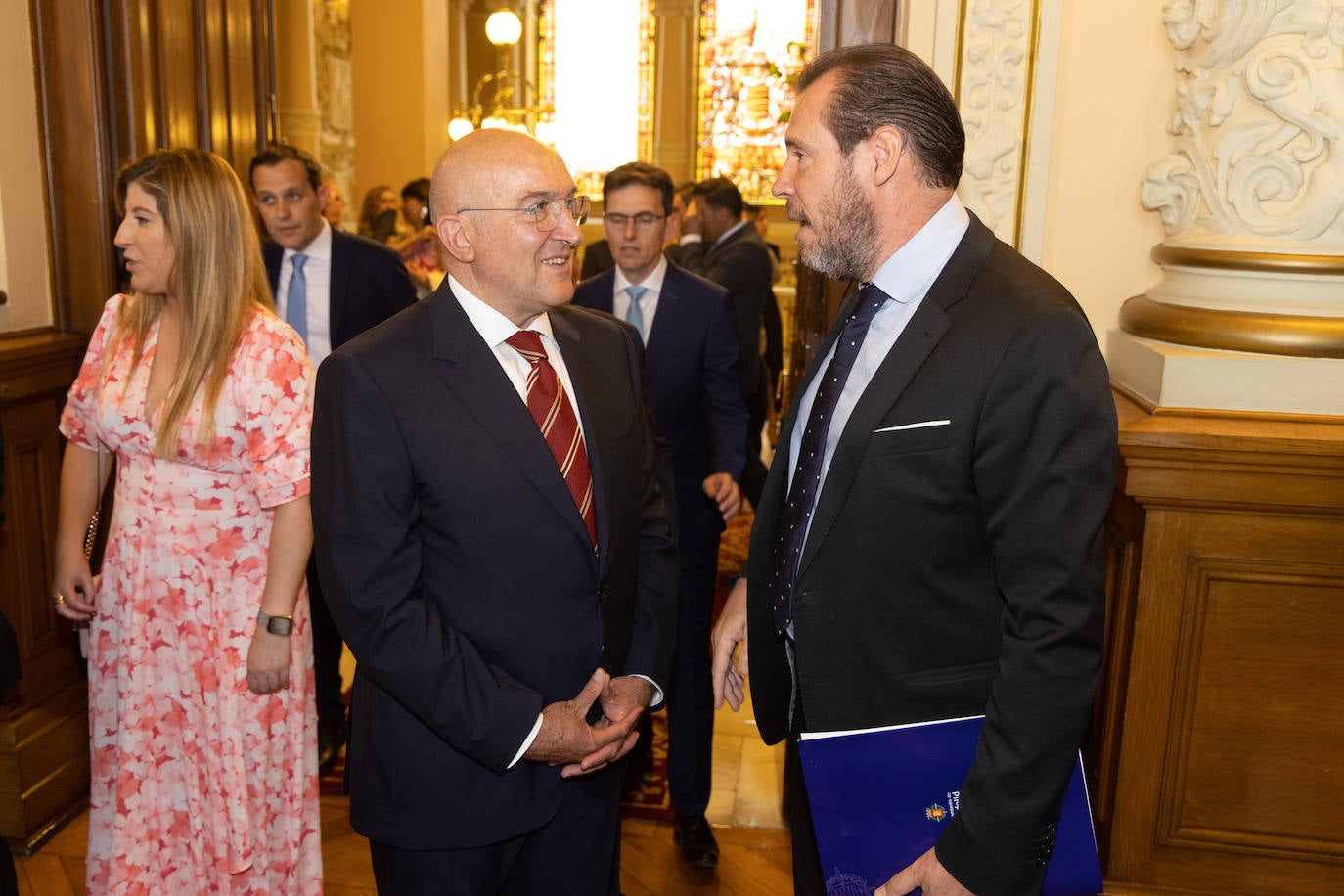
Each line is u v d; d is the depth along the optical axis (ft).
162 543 6.66
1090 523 4.23
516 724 5.02
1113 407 4.33
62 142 9.73
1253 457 5.71
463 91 41.39
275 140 11.74
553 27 40.83
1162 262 7.09
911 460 4.52
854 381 4.94
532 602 5.30
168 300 6.77
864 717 4.85
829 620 4.82
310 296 10.51
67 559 7.25
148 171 6.49
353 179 26.09
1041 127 7.55
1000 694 4.32
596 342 6.03
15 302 9.49
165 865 6.97
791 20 38.55
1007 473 4.31
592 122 40.98
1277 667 6.08
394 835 5.39
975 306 4.52
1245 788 6.23
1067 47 7.51
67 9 9.50
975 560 4.66
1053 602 4.24
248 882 6.91
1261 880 6.32
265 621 6.60
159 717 6.83
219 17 10.80
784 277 37.17
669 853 9.25
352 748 5.64
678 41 39.14
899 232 4.74
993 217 7.70
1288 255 6.31
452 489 5.12
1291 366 6.13
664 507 6.42
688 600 8.84
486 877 5.58
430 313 5.36
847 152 4.66
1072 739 4.24
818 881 5.68
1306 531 5.90
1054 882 4.57
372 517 5.03
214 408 6.44
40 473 9.59
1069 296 4.61
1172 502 5.94
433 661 4.97
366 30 29.73
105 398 6.75
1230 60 6.59
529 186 5.09
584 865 5.86
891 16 8.11
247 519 6.75
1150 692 6.21
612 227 8.66
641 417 6.16
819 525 4.76
